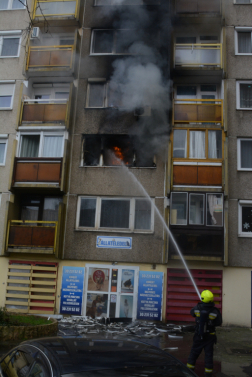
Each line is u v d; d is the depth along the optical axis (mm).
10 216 14258
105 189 14344
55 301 13570
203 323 5816
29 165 14484
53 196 15031
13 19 16797
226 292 12883
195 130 13914
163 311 13039
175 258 12898
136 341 3678
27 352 3365
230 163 13883
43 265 13961
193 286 13062
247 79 14680
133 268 13508
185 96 15586
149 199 14109
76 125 15156
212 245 12914
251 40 15258
